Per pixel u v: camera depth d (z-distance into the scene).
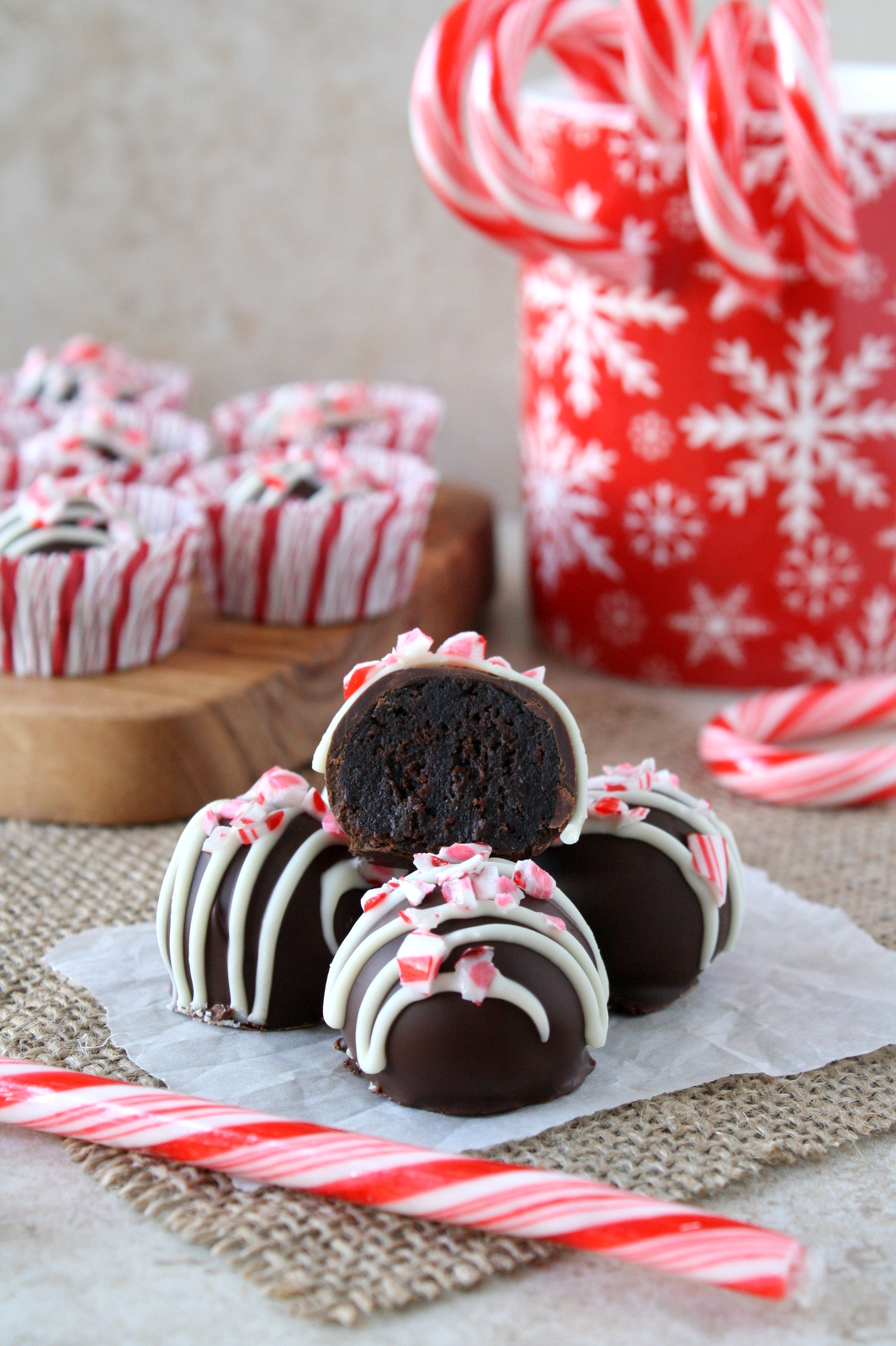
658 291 0.49
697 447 0.50
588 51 0.49
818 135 0.46
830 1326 0.37
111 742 0.46
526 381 0.53
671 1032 0.41
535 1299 0.37
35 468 0.53
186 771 0.46
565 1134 0.39
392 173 0.60
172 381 0.58
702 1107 0.40
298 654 0.49
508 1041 0.39
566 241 0.48
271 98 0.60
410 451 0.56
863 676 0.51
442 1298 0.37
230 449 0.56
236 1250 0.38
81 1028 0.41
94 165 0.61
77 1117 0.39
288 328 0.62
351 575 0.50
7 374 0.63
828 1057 0.40
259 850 0.41
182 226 0.61
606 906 0.41
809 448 0.50
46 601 0.47
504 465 0.62
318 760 0.40
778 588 0.51
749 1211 0.38
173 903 0.41
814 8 0.46
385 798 0.40
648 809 0.41
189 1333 0.37
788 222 0.48
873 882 0.45
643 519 0.51
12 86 0.61
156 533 0.50
